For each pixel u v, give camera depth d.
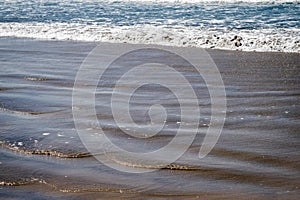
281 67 11.23
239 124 6.73
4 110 7.58
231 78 10.05
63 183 4.78
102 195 4.49
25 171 5.10
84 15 23.91
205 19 21.41
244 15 23.00
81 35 17.22
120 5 29.47
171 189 4.60
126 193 4.52
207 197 4.39
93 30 18.19
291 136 6.13
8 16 24.09
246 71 10.80
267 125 6.64
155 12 24.84
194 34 16.66
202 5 29.02
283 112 7.30
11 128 6.60
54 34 17.64
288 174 4.91
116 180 4.85
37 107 7.75
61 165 5.27
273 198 4.34
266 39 15.38
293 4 28.77
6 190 4.64
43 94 8.72
